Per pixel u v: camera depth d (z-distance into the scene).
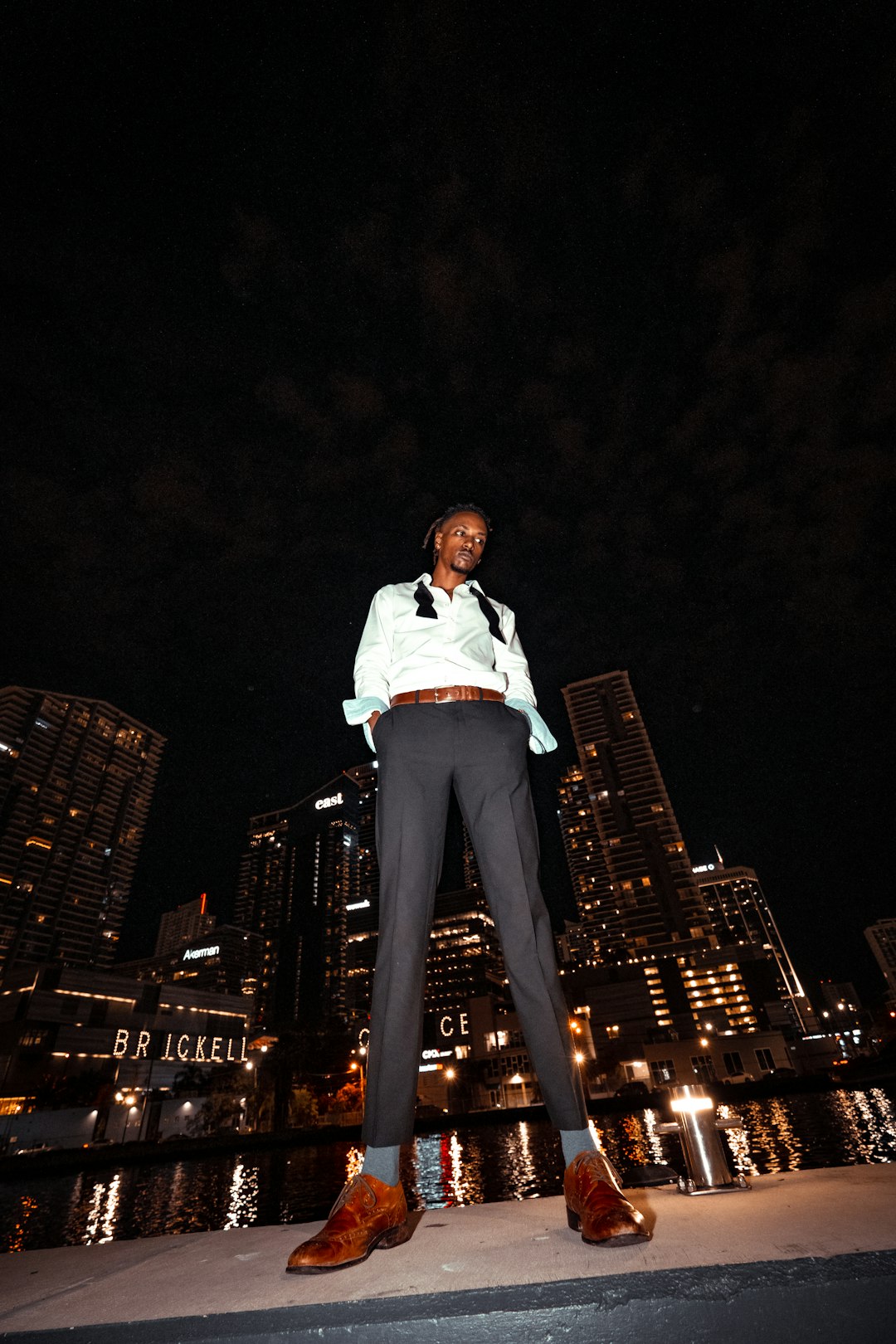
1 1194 40.50
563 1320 1.25
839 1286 1.22
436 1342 1.26
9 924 144.38
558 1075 1.91
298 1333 1.31
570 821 171.25
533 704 2.54
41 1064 91.12
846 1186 1.99
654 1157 29.09
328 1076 86.94
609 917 155.00
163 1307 1.48
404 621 2.59
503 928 2.09
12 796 155.25
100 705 180.88
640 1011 111.38
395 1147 1.88
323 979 190.25
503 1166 32.88
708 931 125.38
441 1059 114.81
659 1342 1.21
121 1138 70.31
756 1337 1.20
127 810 176.12
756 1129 41.22
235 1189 35.72
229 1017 119.06
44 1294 1.74
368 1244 1.70
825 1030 155.88
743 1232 1.53
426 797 2.20
